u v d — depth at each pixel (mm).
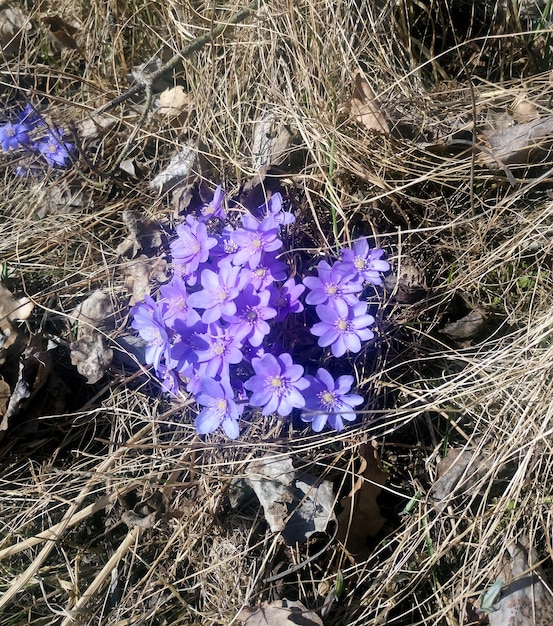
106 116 313
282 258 251
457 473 226
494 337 249
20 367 241
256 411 233
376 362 241
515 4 286
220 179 283
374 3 290
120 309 267
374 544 225
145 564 223
